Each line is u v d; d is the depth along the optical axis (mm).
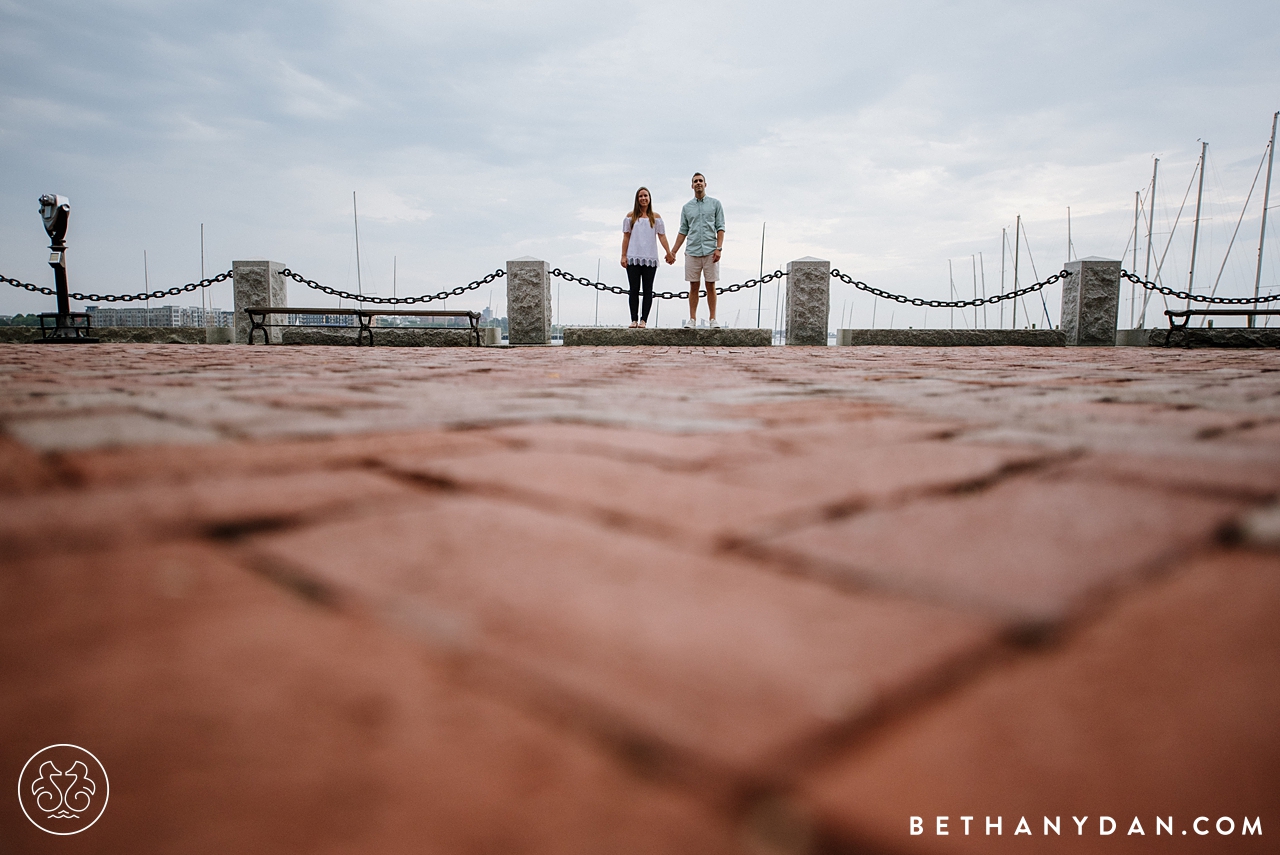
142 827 469
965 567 916
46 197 12047
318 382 3580
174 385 3273
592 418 2232
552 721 569
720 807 478
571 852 443
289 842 453
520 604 790
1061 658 678
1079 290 14352
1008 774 516
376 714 579
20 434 1761
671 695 606
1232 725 572
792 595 825
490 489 1314
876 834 460
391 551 963
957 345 14438
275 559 925
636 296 12367
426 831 462
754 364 5875
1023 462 1578
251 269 13820
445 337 13297
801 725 563
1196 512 1162
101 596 801
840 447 1761
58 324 12445
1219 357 7902
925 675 643
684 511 1174
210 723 567
